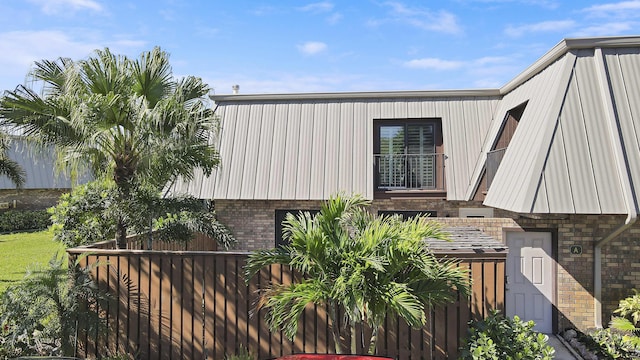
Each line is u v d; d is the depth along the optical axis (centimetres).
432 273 616
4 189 2769
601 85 957
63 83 871
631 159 888
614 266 972
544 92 1052
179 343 771
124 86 881
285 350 749
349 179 1440
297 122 1542
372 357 596
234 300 760
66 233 1133
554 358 868
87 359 750
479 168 1411
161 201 902
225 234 1160
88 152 841
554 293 1016
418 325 600
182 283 772
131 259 782
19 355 704
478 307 726
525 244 1039
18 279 1365
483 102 1538
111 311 782
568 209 855
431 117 1516
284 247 688
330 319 739
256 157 1493
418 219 748
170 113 790
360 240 648
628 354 880
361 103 1561
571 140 917
